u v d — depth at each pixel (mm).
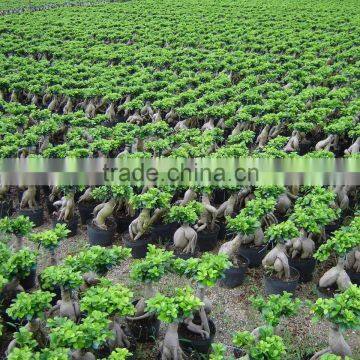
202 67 22391
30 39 28922
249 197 12250
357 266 10266
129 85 19859
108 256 8266
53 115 16234
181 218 10156
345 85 20797
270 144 13977
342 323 6938
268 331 7043
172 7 40719
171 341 7578
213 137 14305
